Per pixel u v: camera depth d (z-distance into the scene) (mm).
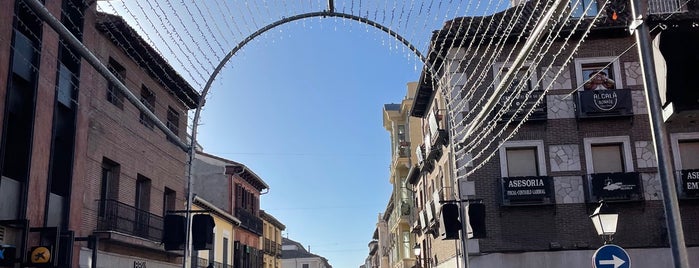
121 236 18078
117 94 19422
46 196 14656
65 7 16016
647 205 20797
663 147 4750
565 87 21625
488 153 21297
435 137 23875
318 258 96062
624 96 21109
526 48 7590
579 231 20656
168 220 12281
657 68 4438
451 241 23875
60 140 16141
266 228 46938
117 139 19016
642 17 5043
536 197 20609
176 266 23938
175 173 24016
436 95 25906
